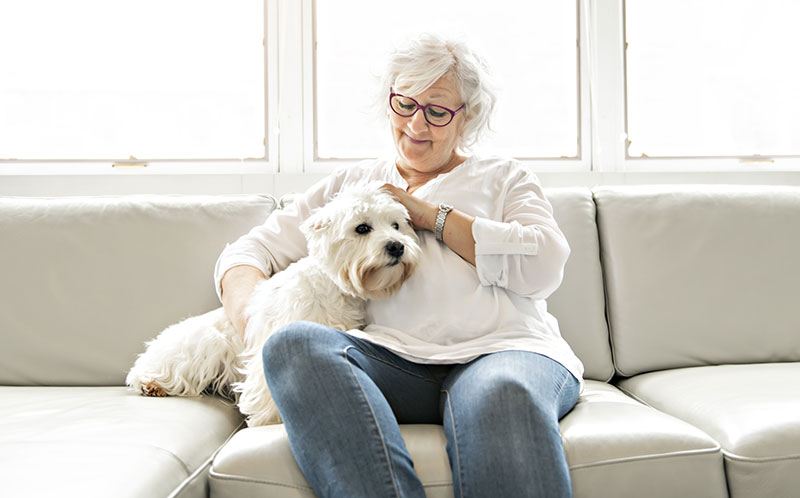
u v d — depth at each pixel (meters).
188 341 1.44
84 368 1.60
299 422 0.98
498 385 0.99
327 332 1.09
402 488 0.92
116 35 2.29
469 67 1.40
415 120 1.37
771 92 2.35
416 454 1.02
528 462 0.91
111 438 1.05
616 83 2.31
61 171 2.27
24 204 1.75
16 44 2.27
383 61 1.46
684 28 2.35
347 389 0.98
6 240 1.68
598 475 1.00
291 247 1.54
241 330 1.38
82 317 1.63
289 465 1.00
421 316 1.25
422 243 1.34
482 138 1.54
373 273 1.23
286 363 1.03
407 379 1.18
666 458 1.02
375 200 1.29
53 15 2.27
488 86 1.43
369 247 1.22
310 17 2.29
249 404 1.24
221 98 2.31
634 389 1.57
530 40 2.33
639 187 1.81
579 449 1.02
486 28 2.33
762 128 2.36
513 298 1.29
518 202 1.37
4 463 0.93
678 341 1.64
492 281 1.25
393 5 2.32
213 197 1.79
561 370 1.16
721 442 1.12
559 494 0.90
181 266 1.67
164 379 1.43
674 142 2.36
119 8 2.28
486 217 1.37
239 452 1.03
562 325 1.66
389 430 0.97
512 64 2.34
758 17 2.35
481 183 1.40
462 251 1.27
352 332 1.19
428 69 1.35
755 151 2.34
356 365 1.06
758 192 1.79
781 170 2.29
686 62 2.35
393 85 1.44
